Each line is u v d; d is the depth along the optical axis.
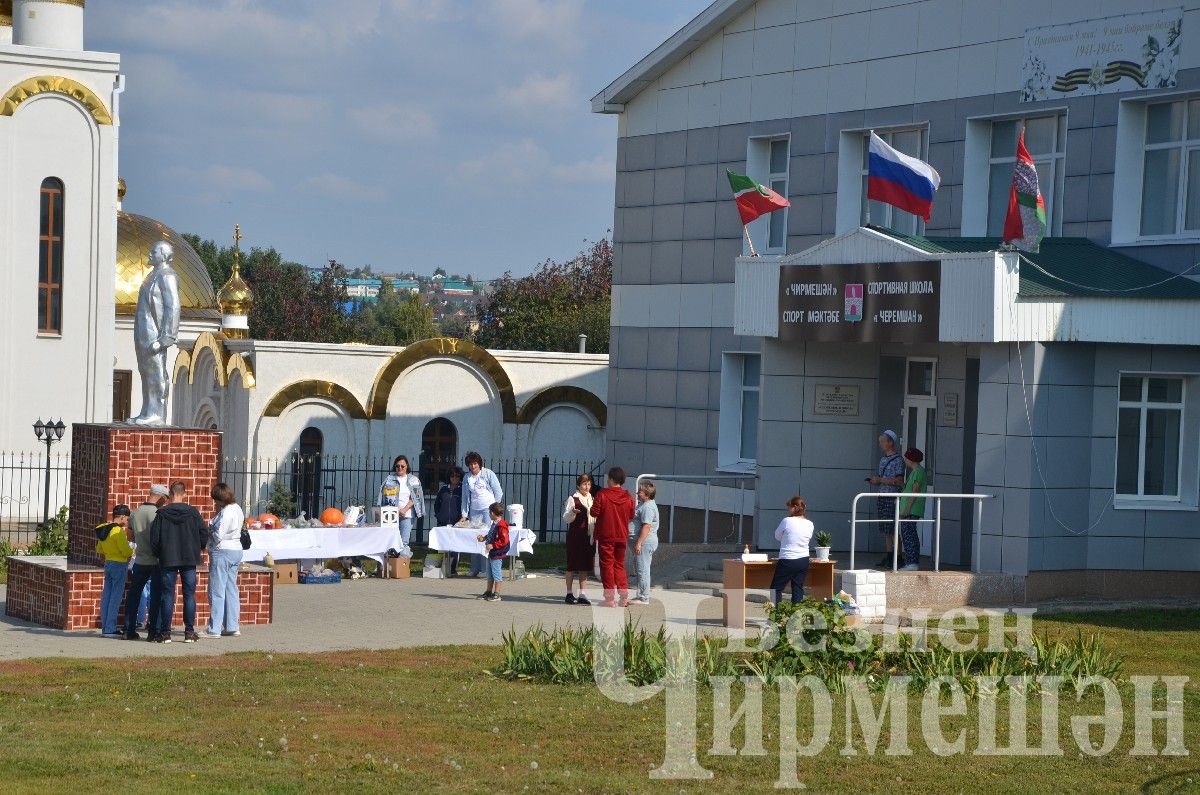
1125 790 11.95
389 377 37.41
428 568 27.30
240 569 20.77
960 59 26.19
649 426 31.94
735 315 26.05
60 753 12.07
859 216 28.16
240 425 36.88
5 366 38.56
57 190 39.06
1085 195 24.52
